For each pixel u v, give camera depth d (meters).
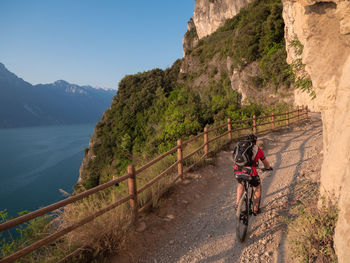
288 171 6.50
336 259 2.69
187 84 68.00
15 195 75.31
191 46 109.12
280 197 4.93
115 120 69.00
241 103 40.84
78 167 110.25
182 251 3.53
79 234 3.30
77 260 3.04
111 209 3.63
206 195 5.52
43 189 81.19
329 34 3.74
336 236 2.67
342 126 3.20
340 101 3.36
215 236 3.85
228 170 7.09
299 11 4.95
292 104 28.84
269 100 34.34
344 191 2.64
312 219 3.26
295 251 3.16
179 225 4.25
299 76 9.75
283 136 11.37
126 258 3.37
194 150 7.18
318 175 5.75
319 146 8.66
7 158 135.62
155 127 60.12
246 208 3.62
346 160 3.04
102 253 3.24
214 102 47.66
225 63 53.22
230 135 9.67
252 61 39.12
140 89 71.94
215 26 85.06
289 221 3.71
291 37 25.17
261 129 12.95
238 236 3.46
